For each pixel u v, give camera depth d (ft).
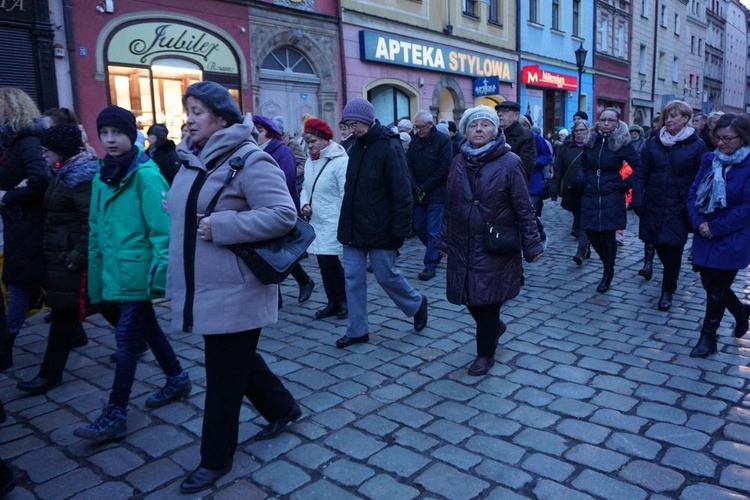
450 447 9.57
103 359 13.89
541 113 72.33
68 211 11.02
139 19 30.89
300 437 9.98
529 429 10.11
